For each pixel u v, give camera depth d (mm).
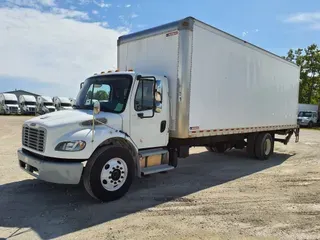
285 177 6980
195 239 3588
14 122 22797
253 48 8156
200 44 6117
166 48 6031
